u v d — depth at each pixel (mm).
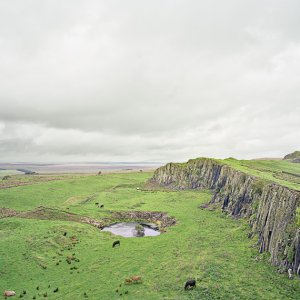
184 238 92188
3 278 66625
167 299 51688
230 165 169250
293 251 57750
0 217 120375
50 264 75375
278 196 73250
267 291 52812
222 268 64312
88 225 115375
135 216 136250
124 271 68562
